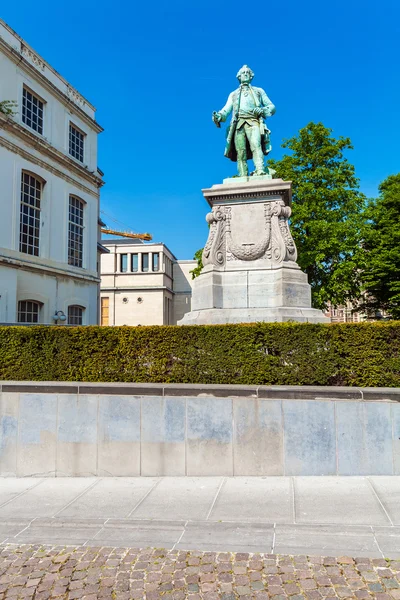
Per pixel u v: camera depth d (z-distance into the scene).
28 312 21.81
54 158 23.36
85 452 6.54
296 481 5.88
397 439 5.91
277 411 6.17
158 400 6.44
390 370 6.26
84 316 26.02
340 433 6.04
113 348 7.02
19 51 21.08
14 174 20.50
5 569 3.91
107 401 6.55
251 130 10.41
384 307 28.50
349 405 6.03
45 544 4.40
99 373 7.00
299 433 6.12
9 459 6.68
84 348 7.09
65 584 3.63
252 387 6.29
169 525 4.72
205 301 9.40
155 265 67.56
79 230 26.20
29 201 22.00
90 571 3.83
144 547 4.27
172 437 6.38
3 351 7.29
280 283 9.02
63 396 6.65
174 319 73.75
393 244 26.36
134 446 6.45
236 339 6.68
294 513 4.91
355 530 4.46
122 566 3.90
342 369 6.42
